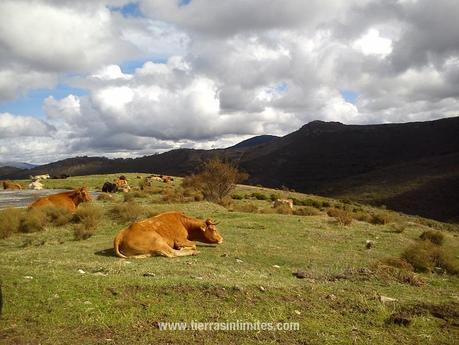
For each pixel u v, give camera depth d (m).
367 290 9.70
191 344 6.65
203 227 14.62
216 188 39.16
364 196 111.94
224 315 7.67
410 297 9.64
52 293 7.97
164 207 24.88
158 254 12.88
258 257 14.05
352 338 7.18
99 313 7.38
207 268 11.33
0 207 30.00
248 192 60.16
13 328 6.82
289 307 8.26
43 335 6.65
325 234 19.41
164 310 7.69
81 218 20.08
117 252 12.66
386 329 7.72
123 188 46.62
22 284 8.35
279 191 71.00
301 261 14.03
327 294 9.02
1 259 12.05
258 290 8.82
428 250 15.48
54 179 70.19
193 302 8.09
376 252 16.66
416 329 7.82
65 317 7.20
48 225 19.45
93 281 8.68
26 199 37.44
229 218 22.55
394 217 28.55
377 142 192.50
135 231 12.96
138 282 8.70
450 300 9.70
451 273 14.73
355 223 24.33
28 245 16.06
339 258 14.91
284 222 21.75
